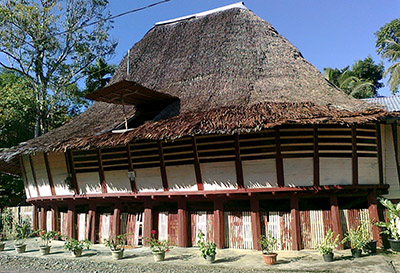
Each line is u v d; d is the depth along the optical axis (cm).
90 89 2970
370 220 1001
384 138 1038
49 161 1334
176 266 867
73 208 1320
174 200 1136
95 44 2325
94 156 1216
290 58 1303
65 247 1082
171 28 1780
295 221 986
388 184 1035
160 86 1389
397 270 735
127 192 1166
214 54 1402
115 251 981
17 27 2025
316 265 800
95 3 2281
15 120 2089
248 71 1237
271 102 998
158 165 1116
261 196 1014
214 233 1051
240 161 1001
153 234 1052
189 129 901
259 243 967
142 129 1035
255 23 1484
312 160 973
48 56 2191
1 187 2219
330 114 885
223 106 1046
